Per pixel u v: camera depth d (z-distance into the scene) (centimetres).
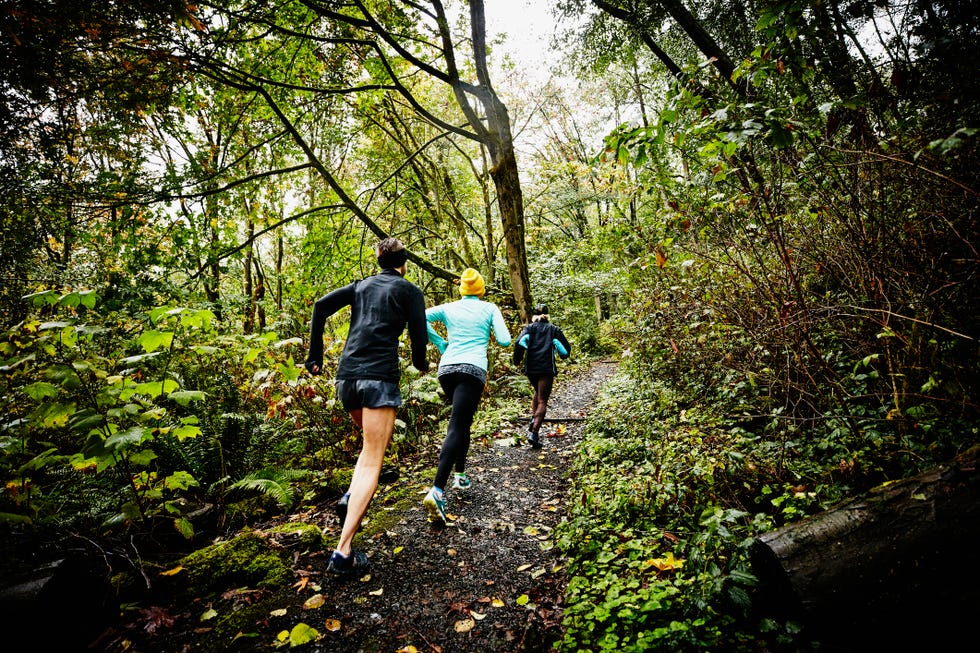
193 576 256
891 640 160
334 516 345
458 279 1027
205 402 414
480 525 321
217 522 340
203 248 810
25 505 252
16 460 265
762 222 335
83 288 632
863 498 196
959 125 234
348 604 235
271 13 718
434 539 302
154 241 753
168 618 223
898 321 274
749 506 276
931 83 251
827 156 292
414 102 862
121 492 308
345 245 1040
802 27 284
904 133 267
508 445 519
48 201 611
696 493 279
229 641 211
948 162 243
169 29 590
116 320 576
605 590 220
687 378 518
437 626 217
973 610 151
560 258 1653
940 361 254
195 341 425
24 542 245
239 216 941
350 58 907
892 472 248
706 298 441
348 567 247
